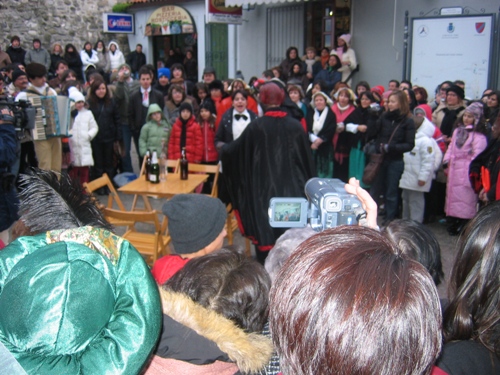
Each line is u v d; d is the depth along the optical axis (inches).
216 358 48.0
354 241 34.3
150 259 174.7
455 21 336.5
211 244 90.4
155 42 593.6
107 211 157.0
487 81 331.6
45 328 37.4
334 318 30.5
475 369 45.7
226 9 433.1
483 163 170.7
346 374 30.0
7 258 43.6
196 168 217.2
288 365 33.1
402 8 359.6
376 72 382.9
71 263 40.4
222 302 56.9
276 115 165.5
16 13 524.4
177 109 297.9
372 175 216.8
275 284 35.4
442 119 253.9
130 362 38.1
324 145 259.9
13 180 149.4
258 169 164.2
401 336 30.0
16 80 229.1
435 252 68.2
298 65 396.8
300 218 72.4
